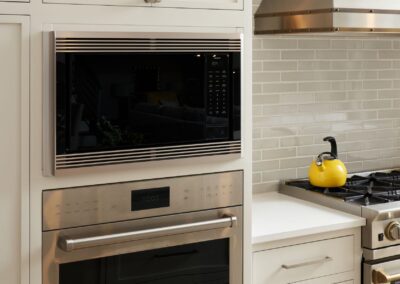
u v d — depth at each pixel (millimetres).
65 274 1947
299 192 3074
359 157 3527
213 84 2131
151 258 2094
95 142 1933
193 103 2102
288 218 2656
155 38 1995
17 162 1849
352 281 2658
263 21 3039
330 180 3004
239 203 2262
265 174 3213
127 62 1963
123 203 2021
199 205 2172
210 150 2146
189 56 2074
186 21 2084
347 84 3428
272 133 3207
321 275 2570
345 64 3406
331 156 3068
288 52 3207
